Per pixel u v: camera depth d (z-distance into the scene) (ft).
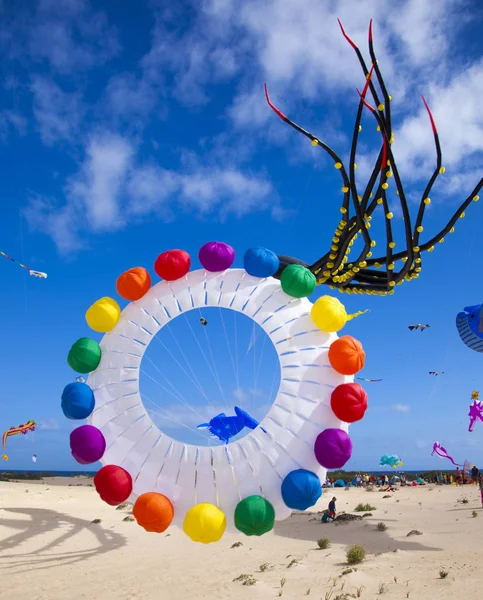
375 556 38.78
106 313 26.04
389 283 36.19
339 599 25.84
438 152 29.22
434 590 27.27
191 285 26.68
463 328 43.88
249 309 25.71
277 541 49.47
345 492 99.30
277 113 27.99
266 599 27.35
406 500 78.84
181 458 23.80
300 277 25.48
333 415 23.90
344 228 32.45
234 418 32.83
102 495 23.65
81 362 25.52
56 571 36.04
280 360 24.76
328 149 28.71
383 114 27.40
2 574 34.71
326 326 24.99
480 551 37.52
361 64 26.94
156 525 22.85
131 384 25.32
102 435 24.61
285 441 23.49
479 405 48.62
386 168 29.01
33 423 48.32
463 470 113.60
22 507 54.54
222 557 41.81
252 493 23.18
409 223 31.07
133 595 29.37
